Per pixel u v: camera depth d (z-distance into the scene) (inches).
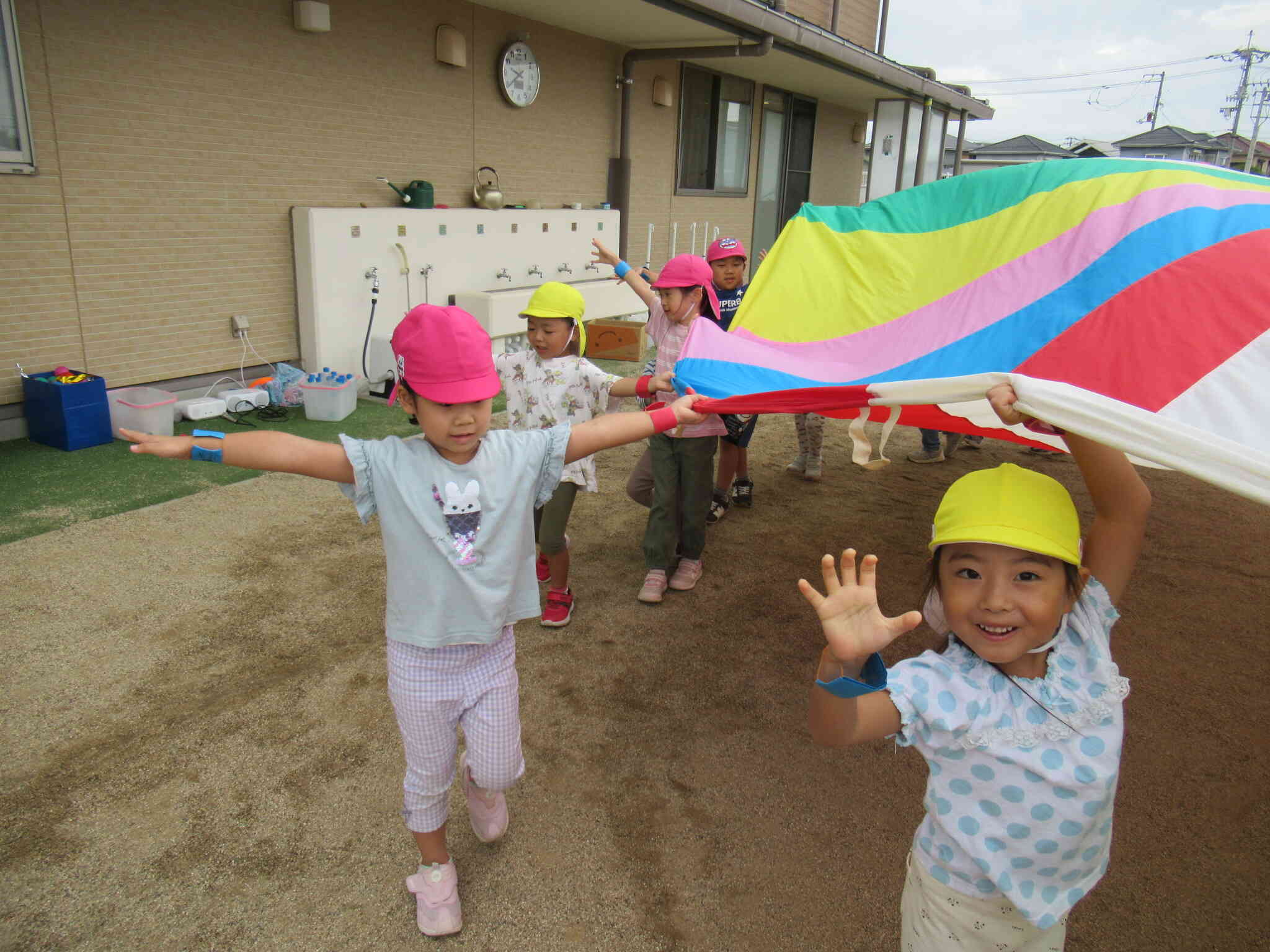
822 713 57.8
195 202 248.5
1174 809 110.3
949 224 126.8
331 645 139.4
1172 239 95.5
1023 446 283.1
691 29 364.2
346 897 92.0
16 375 222.5
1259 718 131.9
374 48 291.1
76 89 217.3
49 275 221.8
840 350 121.4
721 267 190.2
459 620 80.4
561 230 370.9
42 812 101.3
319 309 277.6
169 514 187.8
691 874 97.3
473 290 332.5
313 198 281.9
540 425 143.6
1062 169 120.4
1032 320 97.6
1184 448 56.1
